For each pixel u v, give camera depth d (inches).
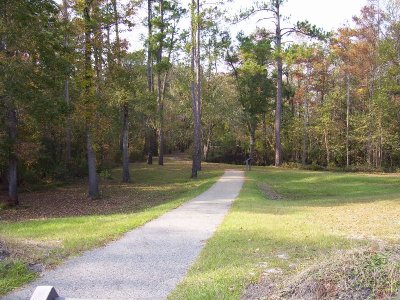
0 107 708.0
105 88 864.9
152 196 834.8
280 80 1453.0
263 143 2034.9
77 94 858.1
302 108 1977.1
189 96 1685.5
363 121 1531.7
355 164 1675.7
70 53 770.2
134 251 294.4
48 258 268.1
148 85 1348.4
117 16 842.2
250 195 692.1
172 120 1815.9
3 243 281.1
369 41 1482.5
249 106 1720.0
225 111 1679.4
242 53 1492.4
